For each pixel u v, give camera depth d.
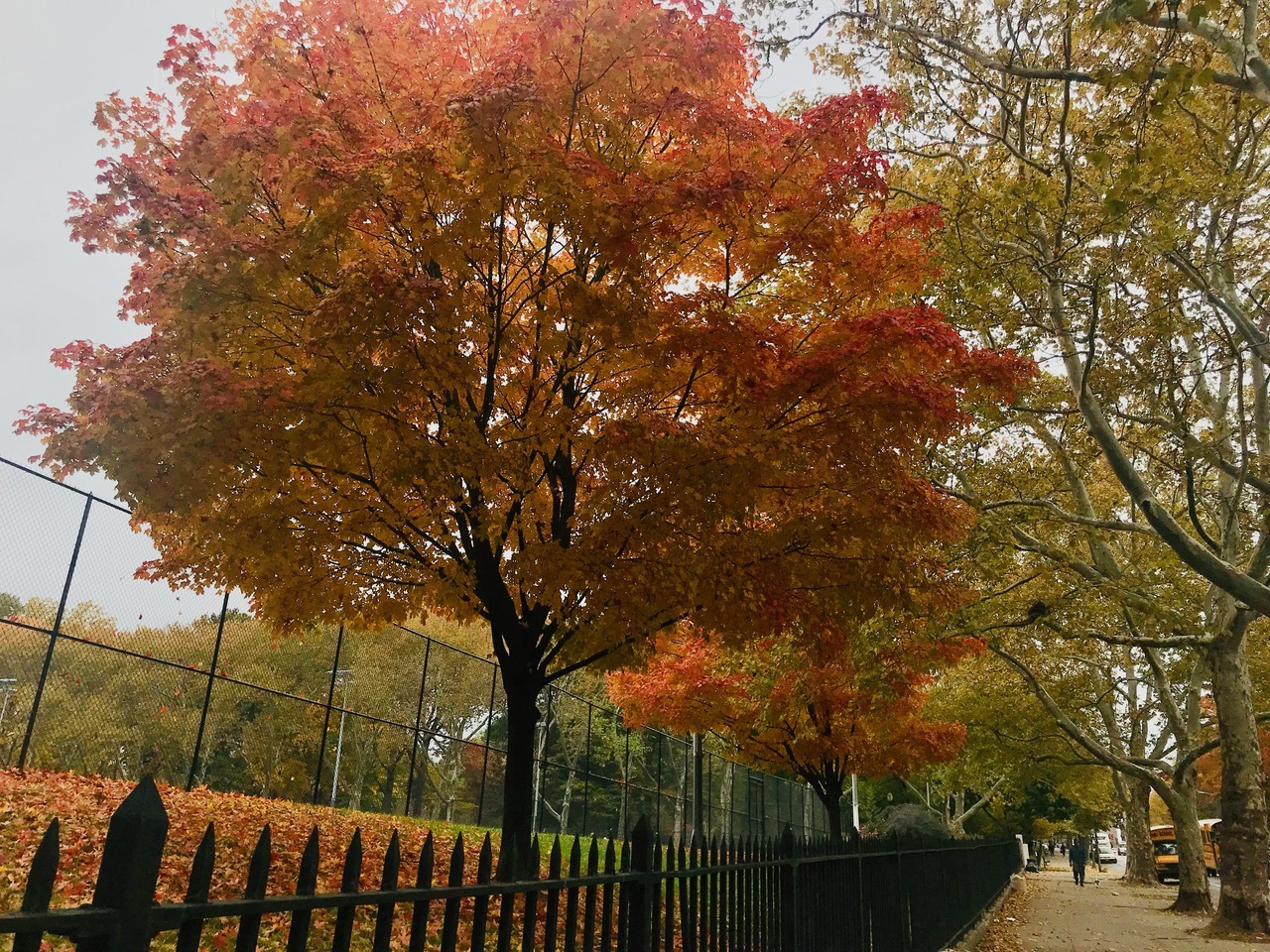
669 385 8.28
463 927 6.93
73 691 19.72
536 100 6.57
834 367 7.32
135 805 1.58
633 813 31.61
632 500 7.34
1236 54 10.52
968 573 14.89
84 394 7.15
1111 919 18.59
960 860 13.15
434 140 7.29
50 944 5.07
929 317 7.90
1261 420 16.48
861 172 7.71
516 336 7.80
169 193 7.88
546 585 7.11
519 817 8.12
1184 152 12.73
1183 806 21.42
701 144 8.07
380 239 7.98
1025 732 27.94
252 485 7.19
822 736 16.98
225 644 25.08
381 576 8.65
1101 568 18.03
